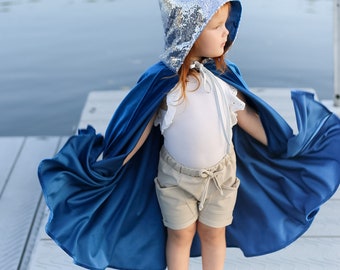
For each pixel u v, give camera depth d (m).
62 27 8.07
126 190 2.44
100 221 2.39
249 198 2.53
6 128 5.57
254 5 8.66
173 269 2.47
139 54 7.06
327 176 2.40
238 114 2.35
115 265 2.51
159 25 7.99
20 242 3.41
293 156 2.44
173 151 2.27
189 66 2.19
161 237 2.52
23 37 7.73
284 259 3.11
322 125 2.42
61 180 2.22
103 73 6.59
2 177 4.12
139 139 2.27
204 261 2.49
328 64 6.59
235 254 3.15
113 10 8.77
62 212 2.29
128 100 2.28
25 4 9.23
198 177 2.27
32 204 3.78
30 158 4.38
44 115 5.79
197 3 2.06
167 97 2.19
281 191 2.51
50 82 6.43
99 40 7.55
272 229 2.53
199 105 2.21
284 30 7.59
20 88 6.32
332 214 3.47
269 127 2.38
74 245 2.28
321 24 7.74
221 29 2.14
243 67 6.60
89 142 2.26
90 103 5.19
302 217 2.49
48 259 3.16
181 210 2.34
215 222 2.38
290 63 6.65
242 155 2.48
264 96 5.18
